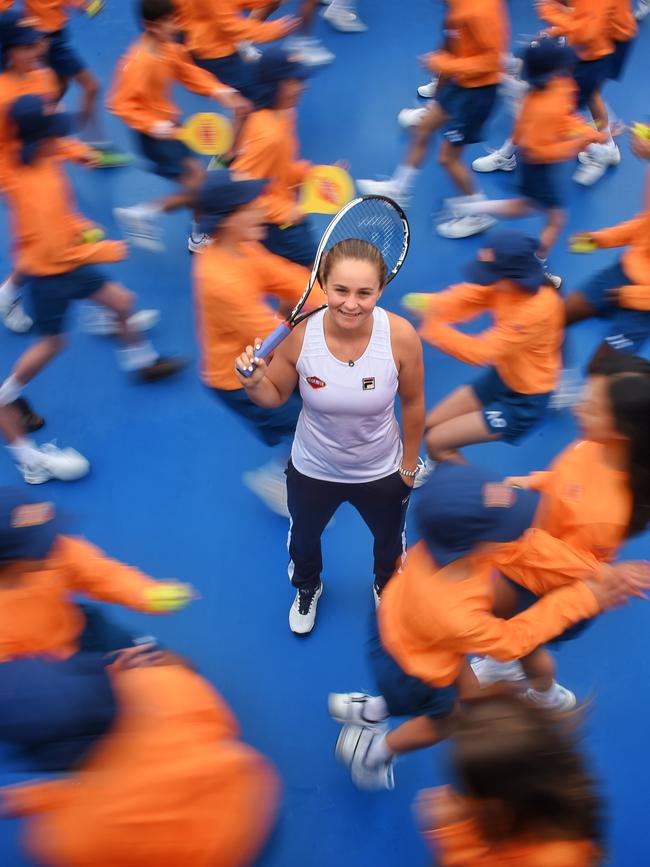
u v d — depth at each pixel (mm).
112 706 2225
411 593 2852
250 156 4777
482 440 4398
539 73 4961
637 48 7801
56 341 4711
